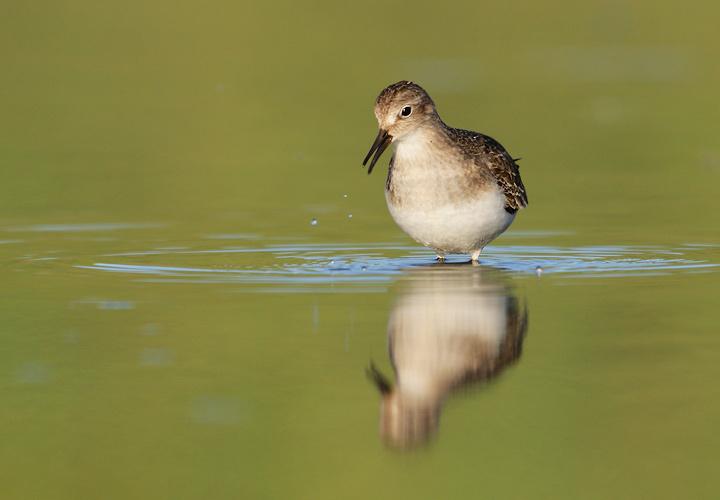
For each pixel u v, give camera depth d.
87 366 9.61
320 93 29.61
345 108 27.98
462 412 8.62
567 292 12.18
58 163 22.25
